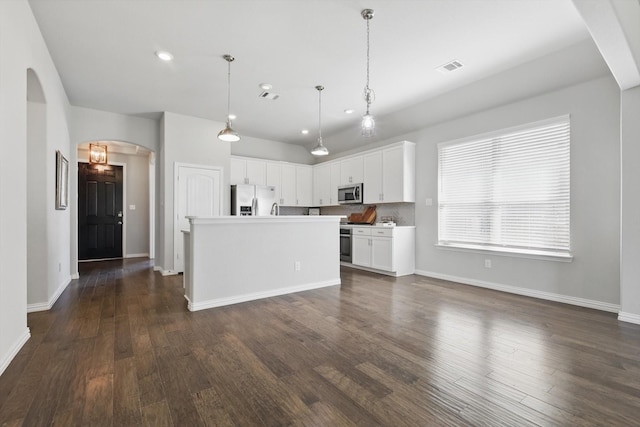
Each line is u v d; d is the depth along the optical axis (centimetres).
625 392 170
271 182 657
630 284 280
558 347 228
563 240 345
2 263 198
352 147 652
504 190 398
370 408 158
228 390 174
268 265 371
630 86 276
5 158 202
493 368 198
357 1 240
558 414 152
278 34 285
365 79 377
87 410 155
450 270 459
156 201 556
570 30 274
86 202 663
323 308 325
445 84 390
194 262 319
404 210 534
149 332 258
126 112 502
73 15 257
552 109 352
